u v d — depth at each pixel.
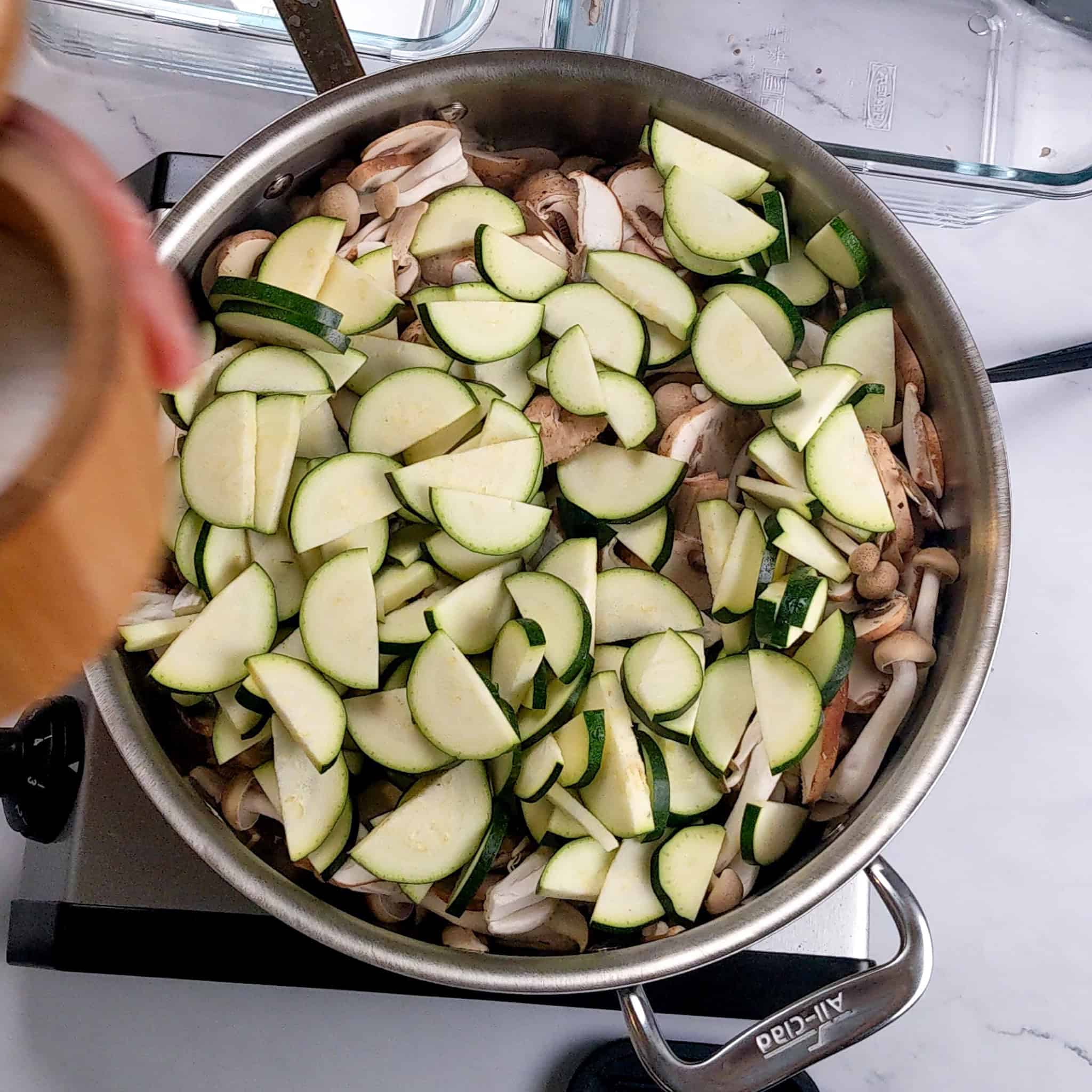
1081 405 0.84
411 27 0.81
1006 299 0.84
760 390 0.68
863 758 0.67
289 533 0.67
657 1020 0.76
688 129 0.71
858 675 0.69
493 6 0.78
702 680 0.67
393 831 0.65
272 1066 0.77
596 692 0.67
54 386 0.33
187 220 0.66
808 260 0.72
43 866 0.71
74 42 0.80
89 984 0.77
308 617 0.65
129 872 0.70
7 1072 0.76
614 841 0.66
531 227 0.72
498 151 0.74
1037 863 0.81
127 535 0.36
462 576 0.68
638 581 0.68
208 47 0.79
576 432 0.69
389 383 0.68
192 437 0.67
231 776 0.68
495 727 0.64
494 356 0.68
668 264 0.72
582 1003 0.75
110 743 0.71
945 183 0.78
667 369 0.72
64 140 0.34
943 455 0.69
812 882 0.63
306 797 0.65
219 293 0.67
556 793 0.66
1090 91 0.83
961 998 0.80
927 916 0.80
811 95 0.82
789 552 0.67
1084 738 0.81
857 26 0.83
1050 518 0.83
